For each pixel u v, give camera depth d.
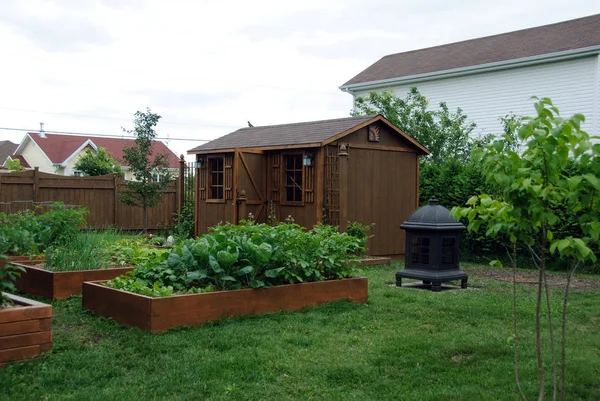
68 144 39.56
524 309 6.84
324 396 4.01
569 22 20.00
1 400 3.75
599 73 16.81
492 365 4.73
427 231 8.41
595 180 2.85
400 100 18.77
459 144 17.89
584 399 4.06
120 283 6.19
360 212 12.23
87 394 3.90
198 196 14.88
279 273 6.51
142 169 15.91
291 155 12.91
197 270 6.31
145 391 4.01
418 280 9.38
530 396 4.04
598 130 16.83
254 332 5.50
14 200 14.65
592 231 3.03
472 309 6.80
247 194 13.12
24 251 8.67
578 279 9.92
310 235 7.04
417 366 4.68
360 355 4.92
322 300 6.80
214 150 13.98
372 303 7.14
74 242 8.59
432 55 22.34
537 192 2.92
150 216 17.17
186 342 5.09
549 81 18.05
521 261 11.98
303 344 5.20
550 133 2.92
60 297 7.04
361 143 12.28
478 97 19.72
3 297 4.80
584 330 5.92
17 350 4.59
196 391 4.02
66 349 4.95
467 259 12.87
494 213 3.35
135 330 5.48
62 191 15.46
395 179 12.91
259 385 4.18
